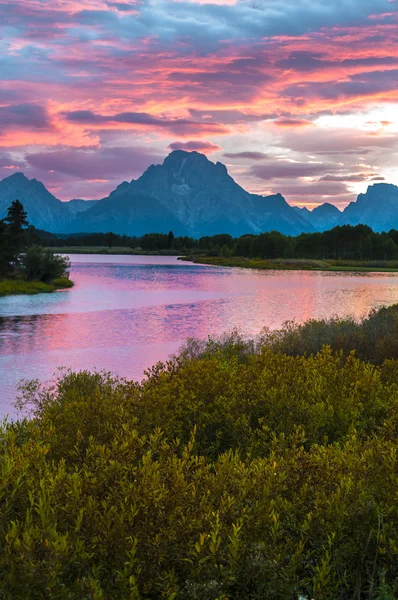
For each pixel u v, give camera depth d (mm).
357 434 5312
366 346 14719
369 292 55375
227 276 86125
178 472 3557
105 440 5246
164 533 3066
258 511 3365
